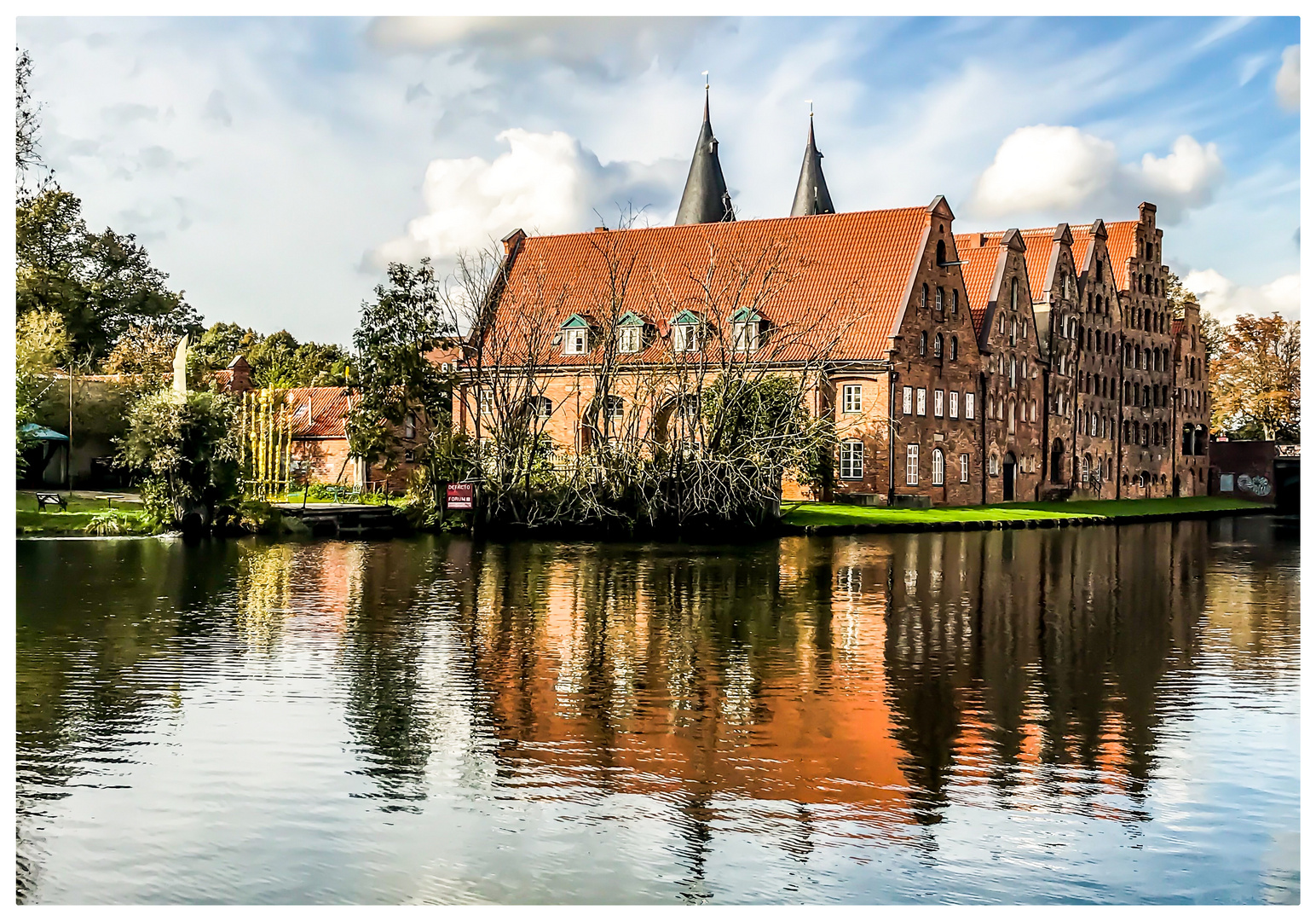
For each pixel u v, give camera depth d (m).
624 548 39.66
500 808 12.05
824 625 22.94
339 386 79.31
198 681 17.14
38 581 27.80
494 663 18.72
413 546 39.50
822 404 61.59
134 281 91.31
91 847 11.05
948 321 65.69
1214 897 10.25
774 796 12.48
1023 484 74.44
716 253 67.12
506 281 66.44
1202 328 102.00
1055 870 10.74
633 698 16.53
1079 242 84.50
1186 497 97.75
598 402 50.03
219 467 41.47
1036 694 17.06
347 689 16.78
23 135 46.91
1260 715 15.87
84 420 69.31
